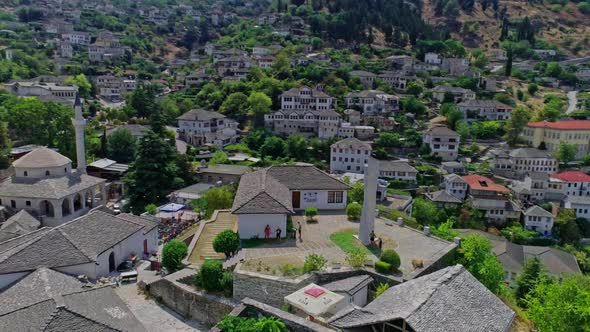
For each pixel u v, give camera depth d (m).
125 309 27.83
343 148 99.94
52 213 53.16
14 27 185.38
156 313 30.67
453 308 19.95
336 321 20.98
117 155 90.25
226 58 163.38
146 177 70.62
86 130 94.69
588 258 72.50
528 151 103.31
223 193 53.16
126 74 164.00
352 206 42.25
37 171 53.34
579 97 146.50
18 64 143.50
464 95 140.38
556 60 197.00
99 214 40.56
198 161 97.88
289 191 42.91
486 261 34.41
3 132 75.62
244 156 104.12
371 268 30.38
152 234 44.12
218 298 29.27
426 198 90.19
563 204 88.81
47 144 83.44
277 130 120.25
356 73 148.62
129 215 44.81
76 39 188.38
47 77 138.00
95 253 35.09
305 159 106.25
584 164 105.44
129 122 113.81
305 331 22.36
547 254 63.66
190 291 30.23
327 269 29.77
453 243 36.28
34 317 24.59
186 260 34.38
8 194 50.56
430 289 20.69
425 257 33.19
